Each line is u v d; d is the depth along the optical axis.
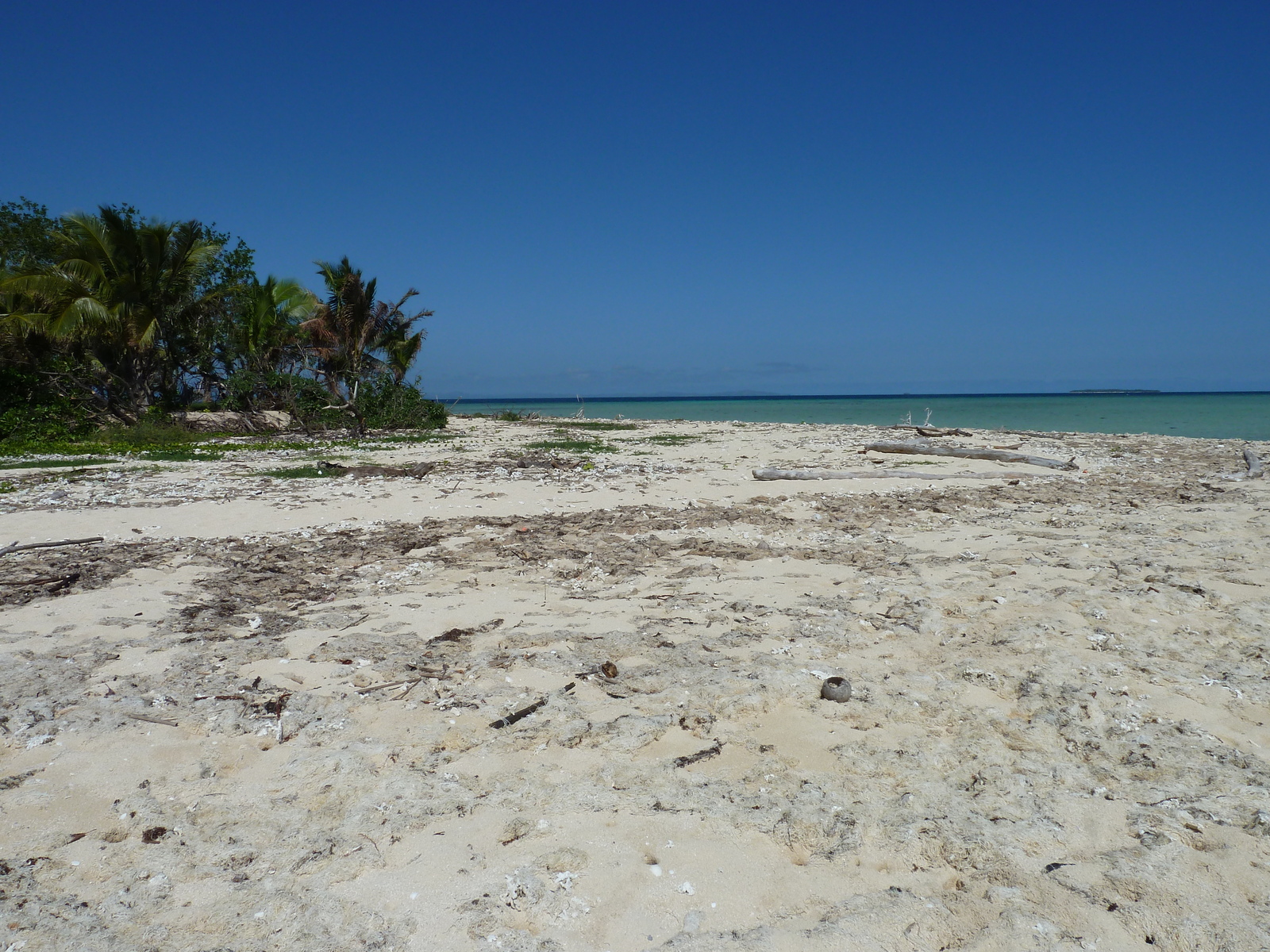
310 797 3.91
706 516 11.07
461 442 24.77
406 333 35.72
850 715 4.77
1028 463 17.36
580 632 6.13
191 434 26.05
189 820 3.70
